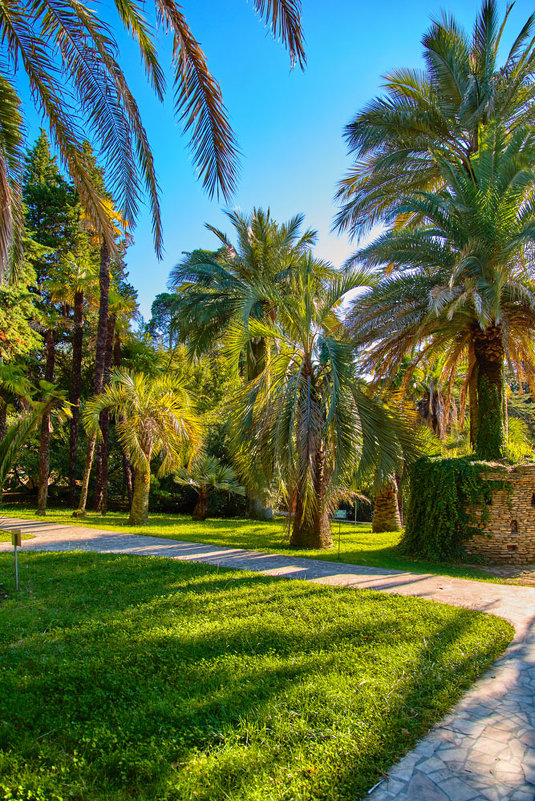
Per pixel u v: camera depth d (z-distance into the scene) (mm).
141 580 7965
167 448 17453
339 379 10867
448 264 12297
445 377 17062
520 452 12562
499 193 11266
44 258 27797
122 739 3244
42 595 6984
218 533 15352
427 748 3223
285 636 5242
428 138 14125
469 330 12984
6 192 5812
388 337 13070
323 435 11219
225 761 2951
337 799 2650
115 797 2670
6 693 3861
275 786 2740
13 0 5344
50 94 5832
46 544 12141
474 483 11062
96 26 5395
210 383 29156
